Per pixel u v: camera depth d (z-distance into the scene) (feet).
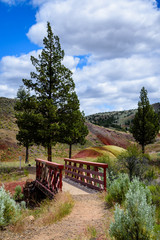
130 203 12.69
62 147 185.88
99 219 18.20
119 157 40.11
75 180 40.19
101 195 26.71
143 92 90.68
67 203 23.30
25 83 74.69
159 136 172.45
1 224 19.43
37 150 162.81
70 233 16.03
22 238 16.89
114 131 282.97
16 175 62.44
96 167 32.32
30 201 38.55
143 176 38.55
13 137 168.86
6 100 281.33
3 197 21.22
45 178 37.06
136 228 11.98
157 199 20.25
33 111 76.23
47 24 78.89
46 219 20.42
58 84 77.05
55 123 69.36
